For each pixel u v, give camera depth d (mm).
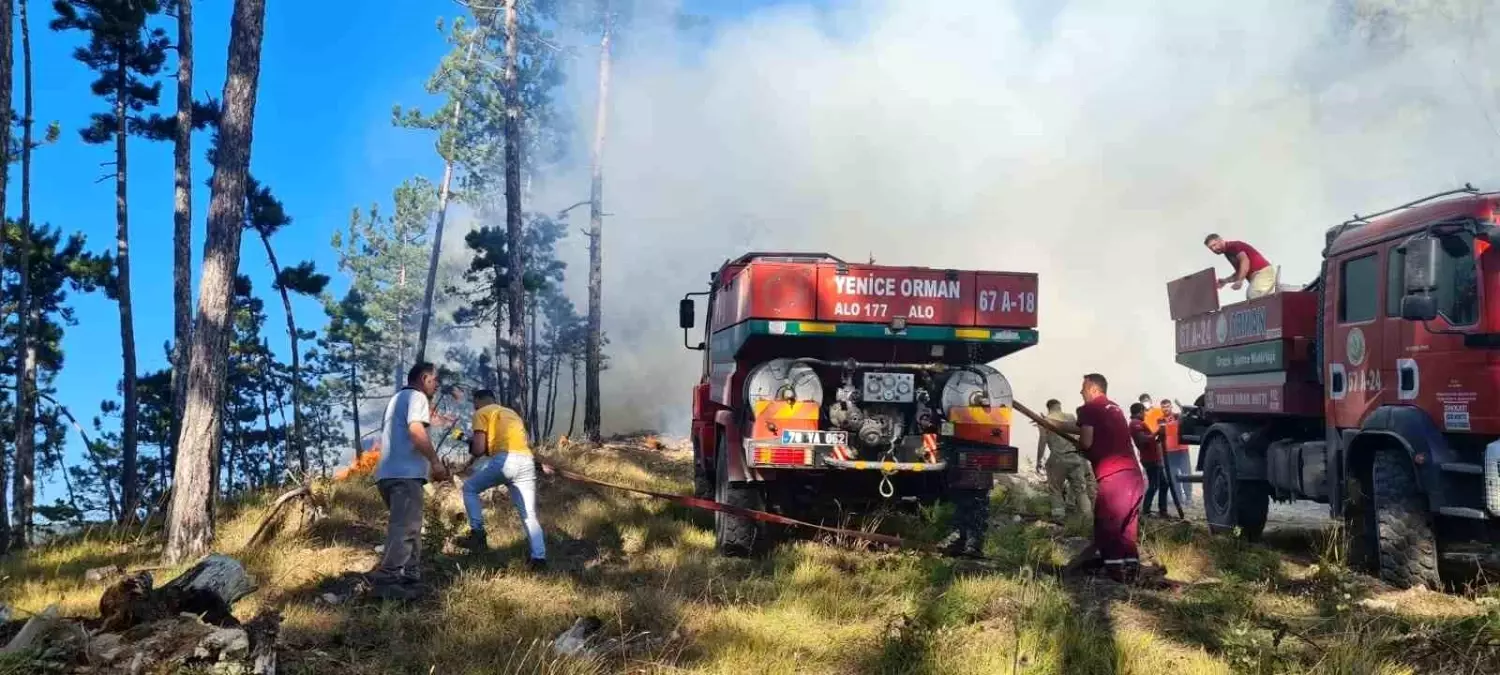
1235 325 10977
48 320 30172
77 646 4754
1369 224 8711
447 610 6379
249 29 9375
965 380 8938
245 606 6723
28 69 23312
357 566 8102
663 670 5336
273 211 31656
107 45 24234
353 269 60781
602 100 24891
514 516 10414
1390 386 7988
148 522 11500
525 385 20359
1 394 33781
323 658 5395
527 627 6012
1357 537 8266
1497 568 8047
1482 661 5035
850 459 8727
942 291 9008
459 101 38875
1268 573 7781
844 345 9141
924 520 8758
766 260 10352
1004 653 5391
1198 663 5191
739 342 9273
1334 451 8875
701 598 6996
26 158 23906
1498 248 7020
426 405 7234
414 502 7148
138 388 37500
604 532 9883
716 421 9742
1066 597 6480
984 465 8812
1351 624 5668
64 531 11938
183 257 21578
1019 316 9078
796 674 5387
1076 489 11594
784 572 7613
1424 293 7125
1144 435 12898
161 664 4719
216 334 9023
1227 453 10953
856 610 6605
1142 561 8312
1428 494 7320
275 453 51875
